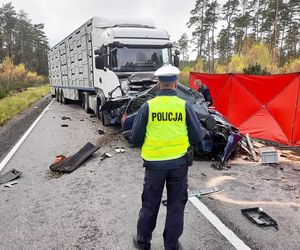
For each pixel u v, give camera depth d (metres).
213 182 5.36
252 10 53.38
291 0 46.16
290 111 7.66
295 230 3.72
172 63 10.63
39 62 87.69
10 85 35.59
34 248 3.48
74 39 14.93
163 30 10.82
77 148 7.99
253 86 8.54
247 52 44.88
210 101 9.57
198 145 6.55
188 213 4.20
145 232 3.23
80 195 4.92
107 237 3.66
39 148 8.10
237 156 6.87
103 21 11.28
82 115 14.33
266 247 3.38
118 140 8.66
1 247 3.51
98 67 10.18
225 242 3.49
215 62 62.91
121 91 9.80
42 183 5.53
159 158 2.97
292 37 50.22
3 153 7.73
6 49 75.19
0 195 5.02
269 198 4.67
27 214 4.32
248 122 8.77
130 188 5.14
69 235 3.73
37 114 15.34
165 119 2.96
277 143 8.01
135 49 10.12
